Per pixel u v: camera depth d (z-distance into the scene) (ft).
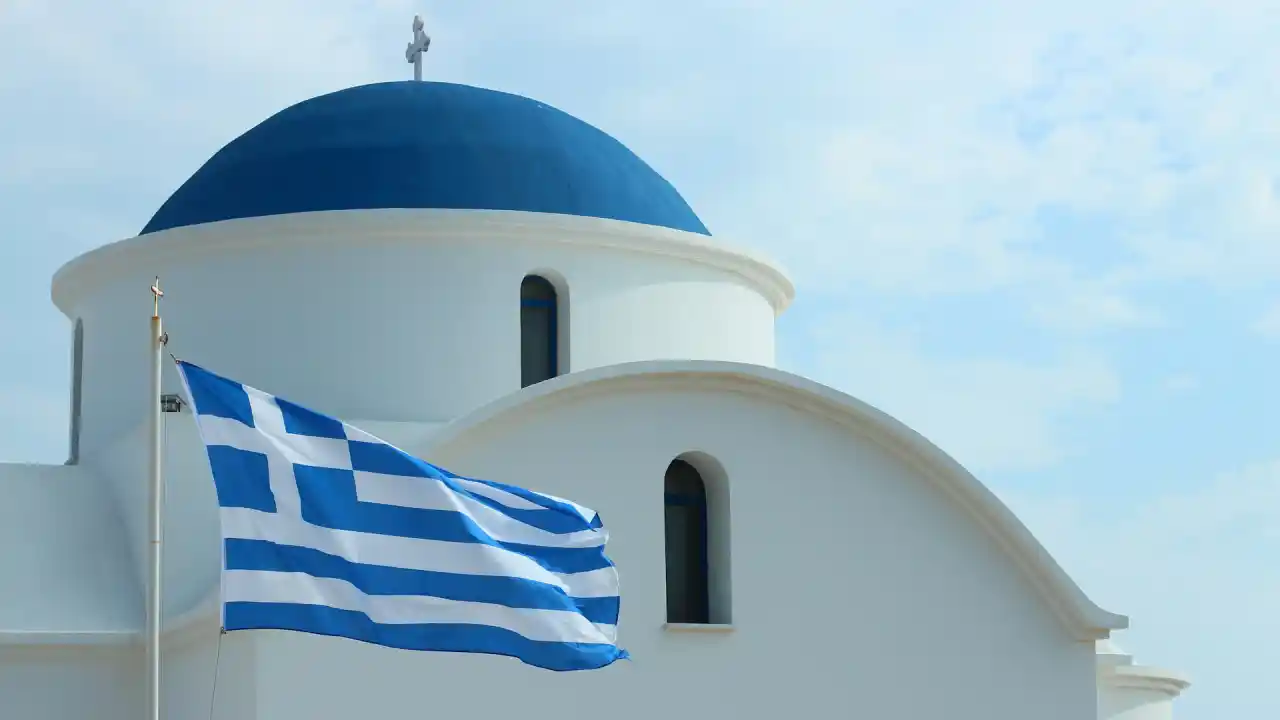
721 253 104.58
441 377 98.02
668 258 102.94
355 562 66.23
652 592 88.48
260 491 64.95
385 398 97.76
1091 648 95.91
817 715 90.53
